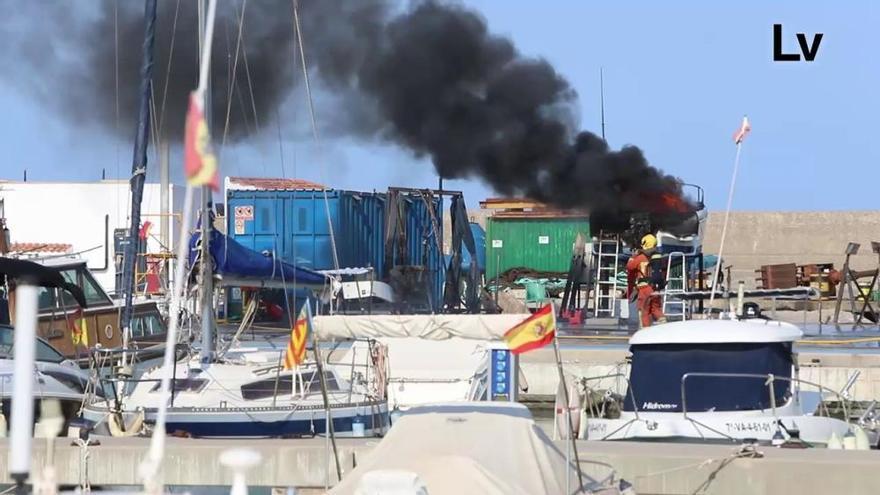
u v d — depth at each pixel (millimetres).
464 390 83562
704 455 54562
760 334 71875
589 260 140250
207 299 80000
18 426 18797
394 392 83812
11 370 77250
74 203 163625
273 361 77062
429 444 44656
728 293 92375
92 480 58000
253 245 141750
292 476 57312
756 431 67500
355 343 88688
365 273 119188
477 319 80312
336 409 71188
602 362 103500
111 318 99062
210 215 84188
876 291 164750
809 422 68500
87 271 99312
